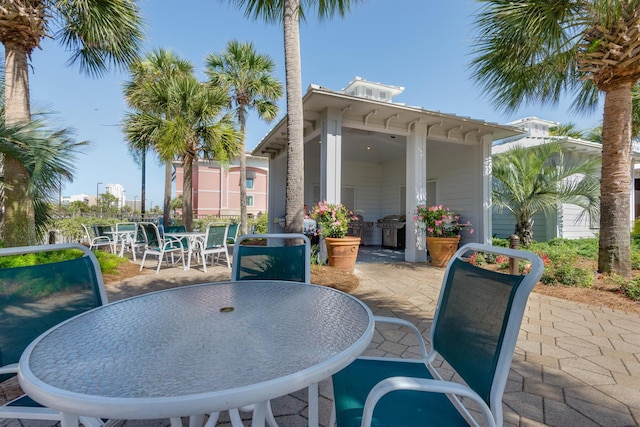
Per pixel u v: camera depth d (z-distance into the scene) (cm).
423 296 399
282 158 994
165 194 1084
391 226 957
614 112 437
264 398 74
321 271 506
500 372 94
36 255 428
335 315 129
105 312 134
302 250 216
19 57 370
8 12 349
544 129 1348
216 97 779
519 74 498
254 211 1934
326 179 560
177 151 750
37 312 134
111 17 425
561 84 529
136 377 79
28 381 78
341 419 108
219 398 71
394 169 1027
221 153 793
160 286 447
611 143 443
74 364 87
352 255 528
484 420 92
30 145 327
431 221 612
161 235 652
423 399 120
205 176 1828
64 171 365
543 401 179
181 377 79
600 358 232
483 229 699
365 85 1256
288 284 187
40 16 380
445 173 818
